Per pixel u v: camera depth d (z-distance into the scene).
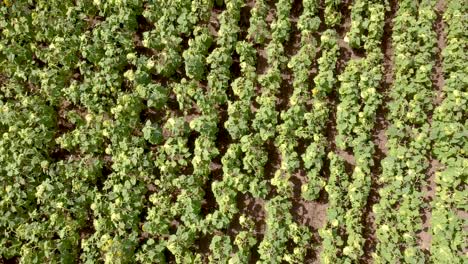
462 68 7.05
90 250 6.56
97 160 7.00
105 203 6.74
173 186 6.95
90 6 7.94
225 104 7.62
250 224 6.74
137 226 6.79
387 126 7.32
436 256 6.36
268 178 7.23
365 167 6.77
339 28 7.95
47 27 7.67
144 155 6.97
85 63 7.50
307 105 7.53
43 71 7.50
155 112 7.70
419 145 6.73
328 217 6.70
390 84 7.54
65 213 6.91
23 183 6.76
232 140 7.44
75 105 7.73
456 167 6.64
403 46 7.16
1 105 7.29
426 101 6.95
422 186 7.00
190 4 7.80
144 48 8.09
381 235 6.48
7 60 7.69
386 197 6.62
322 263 6.57
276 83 7.30
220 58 7.34
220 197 6.74
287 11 7.60
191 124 7.02
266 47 7.91
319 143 6.91
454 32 7.28
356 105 7.09
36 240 6.54
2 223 6.68
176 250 6.45
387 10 7.55
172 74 7.76
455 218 6.42
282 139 7.00
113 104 7.35
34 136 6.96
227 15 7.65
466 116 7.01
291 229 6.52
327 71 7.29
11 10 7.83
